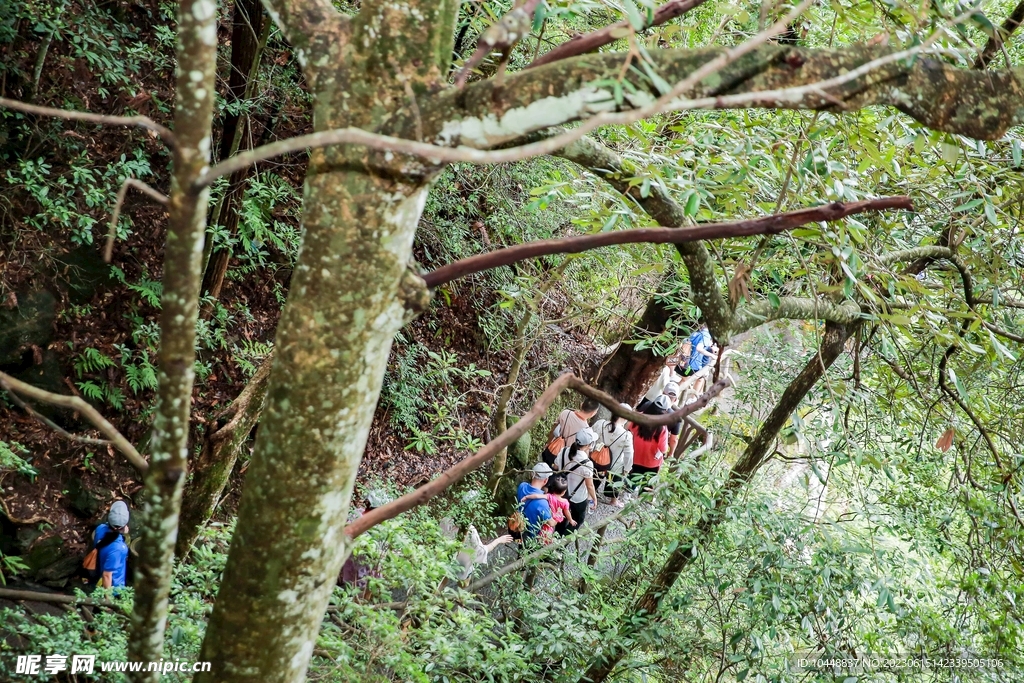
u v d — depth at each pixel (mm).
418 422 8617
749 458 5203
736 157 3480
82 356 6586
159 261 7344
